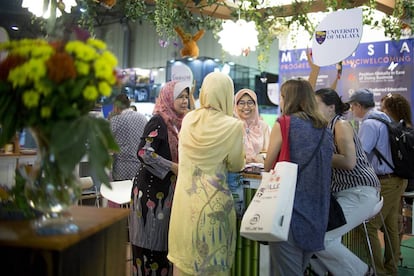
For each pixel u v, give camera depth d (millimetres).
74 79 1433
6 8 5023
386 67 5570
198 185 2473
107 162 1516
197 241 2439
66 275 1453
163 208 2773
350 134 2734
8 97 1471
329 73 5836
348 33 3258
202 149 2479
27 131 1741
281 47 6059
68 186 1558
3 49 1559
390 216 3898
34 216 1726
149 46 10859
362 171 2889
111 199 3314
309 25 4582
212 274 2438
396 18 4730
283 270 2385
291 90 2475
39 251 1420
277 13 4469
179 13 4285
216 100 2541
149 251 2789
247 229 2256
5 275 1439
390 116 4062
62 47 1498
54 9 3463
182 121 2662
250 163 3281
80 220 1694
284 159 2379
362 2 3938
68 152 1379
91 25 3984
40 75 1382
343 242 3408
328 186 2402
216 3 4262
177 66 4699
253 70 8406
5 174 3652
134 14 4516
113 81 1520
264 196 2289
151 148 2709
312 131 2381
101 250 1682
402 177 3756
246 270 2799
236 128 2500
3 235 1471
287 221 2250
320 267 2984
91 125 1446
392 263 3879
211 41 10062
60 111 1426
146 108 8031
